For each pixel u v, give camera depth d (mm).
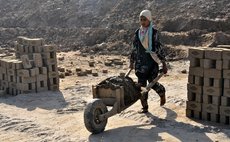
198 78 8492
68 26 27172
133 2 26391
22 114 9789
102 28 24719
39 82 12023
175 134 7762
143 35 8609
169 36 21406
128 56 20391
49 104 10656
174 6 24438
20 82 11875
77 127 8562
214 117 8383
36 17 28828
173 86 12555
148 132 7895
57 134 8141
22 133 8398
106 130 8094
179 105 9625
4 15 30359
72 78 15047
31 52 12609
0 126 8844
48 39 25641
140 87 8594
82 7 28266
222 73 8172
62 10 28531
